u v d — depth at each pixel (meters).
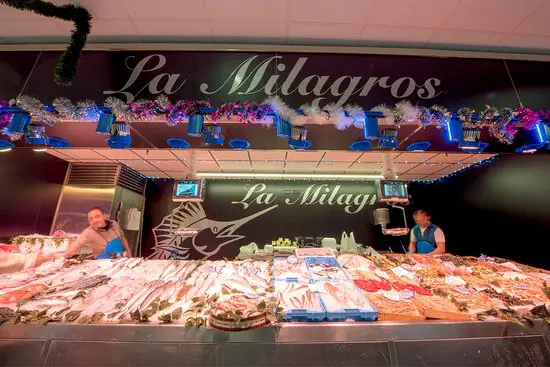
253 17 2.35
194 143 2.59
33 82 2.51
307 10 2.27
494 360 1.13
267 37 2.60
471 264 2.07
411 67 2.57
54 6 1.99
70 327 1.15
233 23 2.42
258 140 2.53
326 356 1.11
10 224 3.27
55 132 2.47
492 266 2.02
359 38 2.61
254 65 2.55
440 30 2.49
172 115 2.13
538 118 2.29
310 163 4.21
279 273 1.75
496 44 2.66
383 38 2.61
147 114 2.12
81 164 4.36
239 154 3.80
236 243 5.27
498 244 3.85
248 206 5.39
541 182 3.29
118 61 2.53
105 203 4.22
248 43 2.67
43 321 1.16
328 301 1.33
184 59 2.55
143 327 1.15
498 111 2.45
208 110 2.17
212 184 5.46
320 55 2.56
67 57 2.04
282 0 2.17
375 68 2.55
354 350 1.13
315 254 2.17
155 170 4.89
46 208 3.89
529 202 3.42
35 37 2.59
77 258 2.25
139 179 5.13
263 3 2.20
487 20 2.36
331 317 1.21
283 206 5.39
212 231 5.32
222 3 2.20
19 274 1.77
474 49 2.73
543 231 3.26
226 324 1.12
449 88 2.54
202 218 5.36
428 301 1.36
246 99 2.47
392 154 3.74
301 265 1.90
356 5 2.21
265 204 5.39
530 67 2.66
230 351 1.12
